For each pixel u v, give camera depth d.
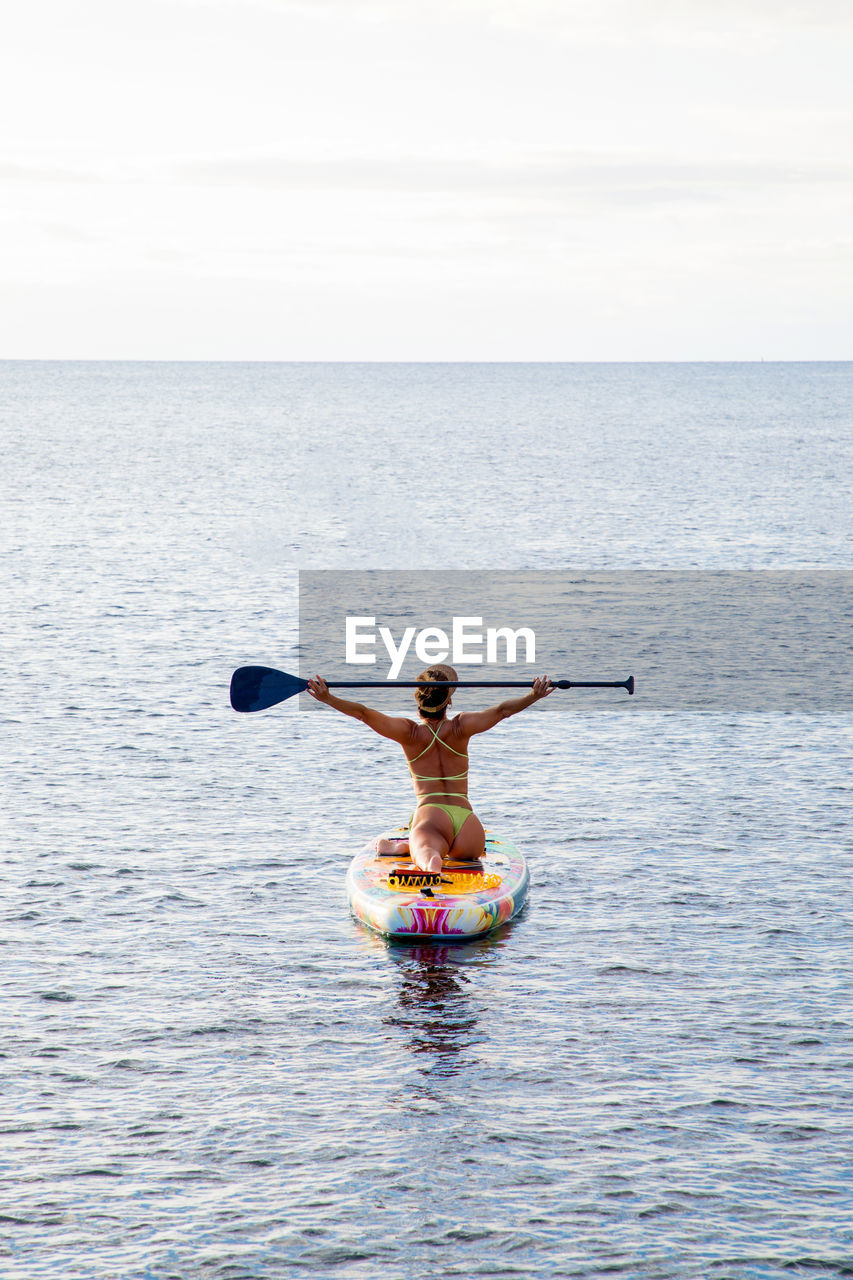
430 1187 6.96
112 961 9.83
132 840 12.67
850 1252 6.45
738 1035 8.67
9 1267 6.29
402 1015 8.98
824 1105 7.78
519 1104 7.79
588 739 17.14
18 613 25.50
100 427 103.75
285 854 12.38
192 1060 8.31
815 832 13.06
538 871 11.94
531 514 47.03
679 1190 6.94
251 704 11.57
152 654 22.11
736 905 11.06
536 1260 6.38
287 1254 6.41
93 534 38.91
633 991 9.35
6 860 11.98
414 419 123.75
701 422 118.25
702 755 16.27
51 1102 7.76
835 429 106.62
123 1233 6.56
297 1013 9.01
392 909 10.31
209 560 34.31
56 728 17.05
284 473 63.62
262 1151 7.29
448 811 11.48
